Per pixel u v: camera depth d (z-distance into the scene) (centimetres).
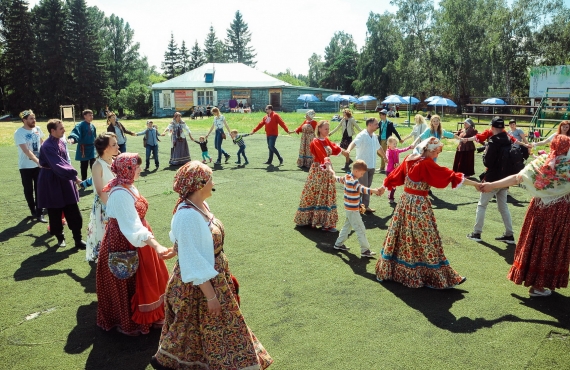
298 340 387
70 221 609
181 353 308
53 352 371
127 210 364
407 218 492
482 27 4409
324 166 667
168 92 4131
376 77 5662
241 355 304
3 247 622
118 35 7206
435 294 478
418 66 4850
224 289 303
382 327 409
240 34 9944
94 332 403
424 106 5162
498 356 362
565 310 442
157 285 397
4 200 888
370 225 730
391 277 509
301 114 3644
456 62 4497
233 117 2997
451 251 604
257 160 1374
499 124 622
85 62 4919
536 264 460
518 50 4366
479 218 643
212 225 302
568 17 4241
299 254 593
